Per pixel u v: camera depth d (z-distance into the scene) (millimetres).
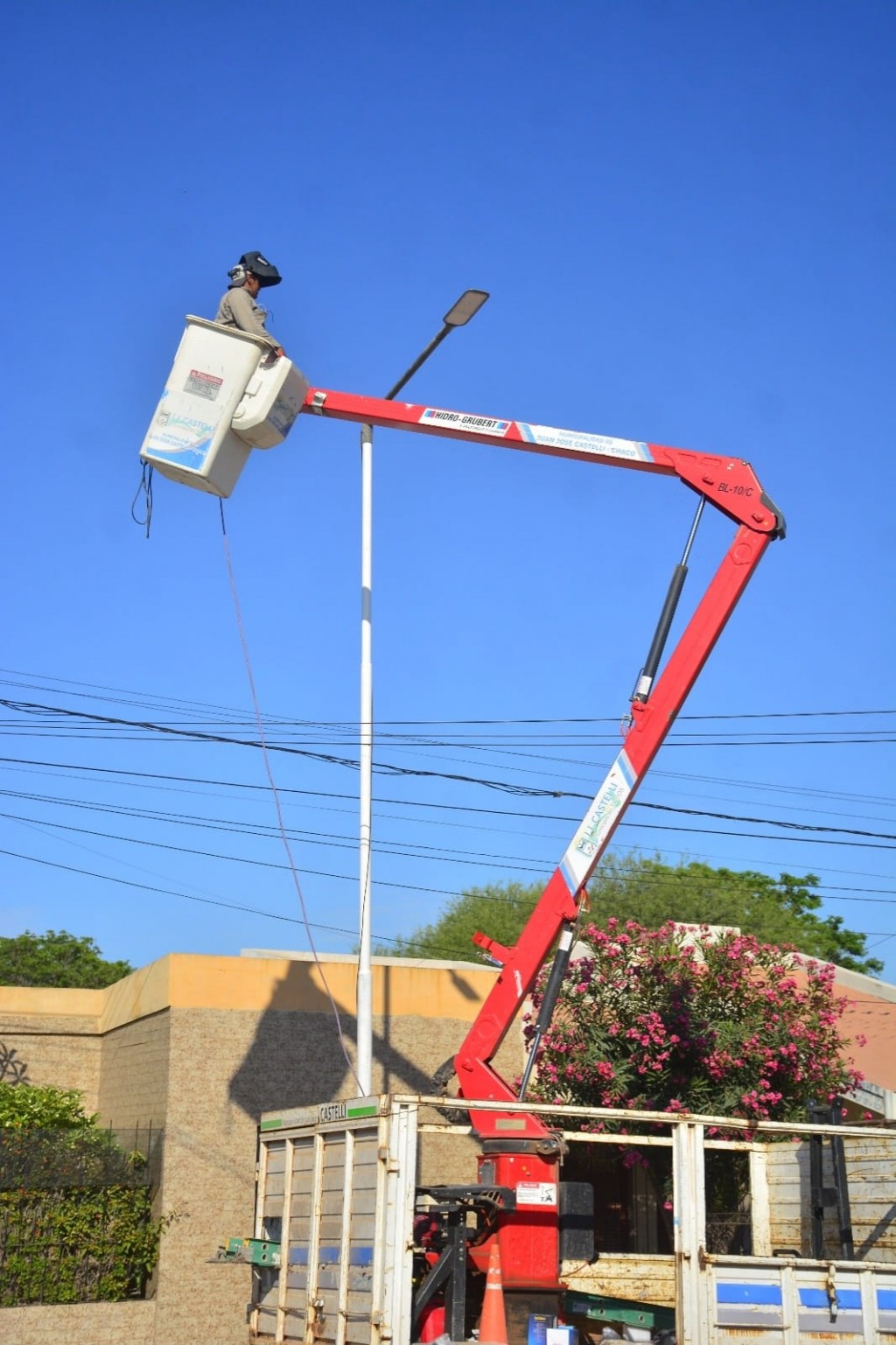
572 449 12781
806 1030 16875
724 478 12633
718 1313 9688
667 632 12344
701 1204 9922
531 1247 9984
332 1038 18078
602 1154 16891
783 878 50438
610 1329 10969
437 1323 9375
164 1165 16719
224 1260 11688
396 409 12703
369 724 15102
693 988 16953
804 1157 12617
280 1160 11305
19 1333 15242
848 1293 10047
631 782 12133
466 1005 18844
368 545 15531
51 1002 21359
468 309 13469
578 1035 16562
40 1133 16781
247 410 11711
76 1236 16078
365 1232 9344
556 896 12000
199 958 17734
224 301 11945
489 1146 10375
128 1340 15766
